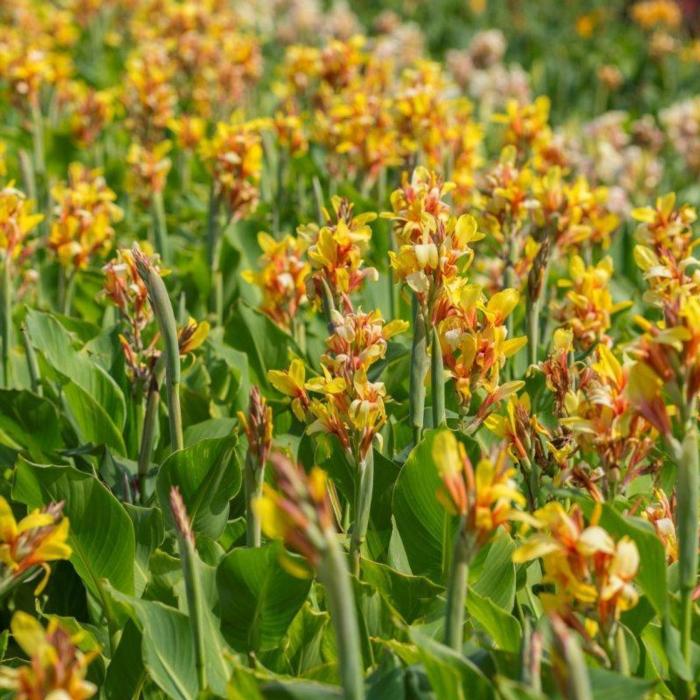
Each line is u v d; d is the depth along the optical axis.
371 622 4.48
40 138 10.34
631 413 3.96
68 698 2.97
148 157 8.55
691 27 25.00
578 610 3.63
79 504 4.75
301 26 19.27
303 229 5.58
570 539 3.49
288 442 5.73
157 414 5.88
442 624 4.52
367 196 9.77
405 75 8.54
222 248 8.20
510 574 4.66
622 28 26.98
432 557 4.94
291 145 9.17
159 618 4.22
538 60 20.73
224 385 6.93
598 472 4.35
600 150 11.63
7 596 5.28
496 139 14.88
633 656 4.23
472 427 4.73
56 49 17.66
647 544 3.97
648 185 12.06
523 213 6.58
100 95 10.77
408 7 25.42
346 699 3.10
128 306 5.57
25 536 3.78
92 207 7.20
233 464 5.08
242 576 4.39
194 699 4.21
